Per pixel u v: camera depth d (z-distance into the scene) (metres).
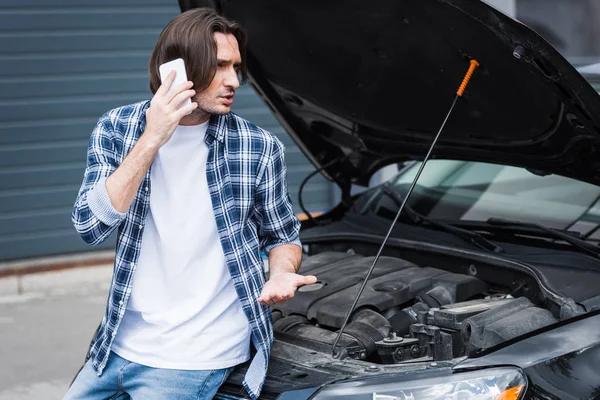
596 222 4.10
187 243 3.08
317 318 3.71
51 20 8.90
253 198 3.17
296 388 3.09
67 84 9.03
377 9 3.70
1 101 8.84
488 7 3.23
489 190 4.60
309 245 4.85
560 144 3.97
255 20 4.13
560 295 3.56
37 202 9.05
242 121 3.19
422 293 3.89
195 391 3.12
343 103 4.53
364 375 3.10
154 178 3.09
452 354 3.40
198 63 2.96
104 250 9.28
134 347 3.15
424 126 4.47
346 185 5.10
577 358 3.26
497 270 4.02
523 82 3.65
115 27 9.12
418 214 4.54
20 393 5.81
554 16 11.20
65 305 7.76
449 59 3.83
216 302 3.14
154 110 2.88
